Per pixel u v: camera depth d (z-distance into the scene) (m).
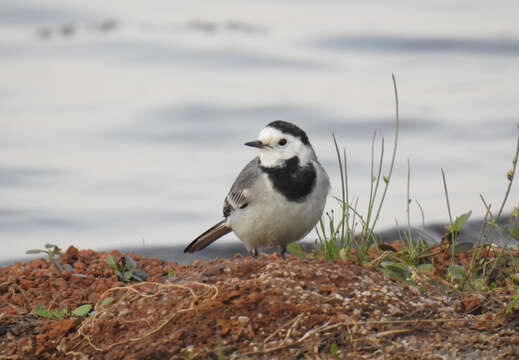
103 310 7.62
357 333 6.89
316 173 9.15
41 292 8.45
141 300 7.62
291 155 9.02
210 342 6.84
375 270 8.23
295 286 7.43
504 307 7.37
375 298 7.37
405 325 7.04
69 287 8.59
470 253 9.53
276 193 8.96
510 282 8.34
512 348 6.60
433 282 8.07
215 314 7.10
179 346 6.84
